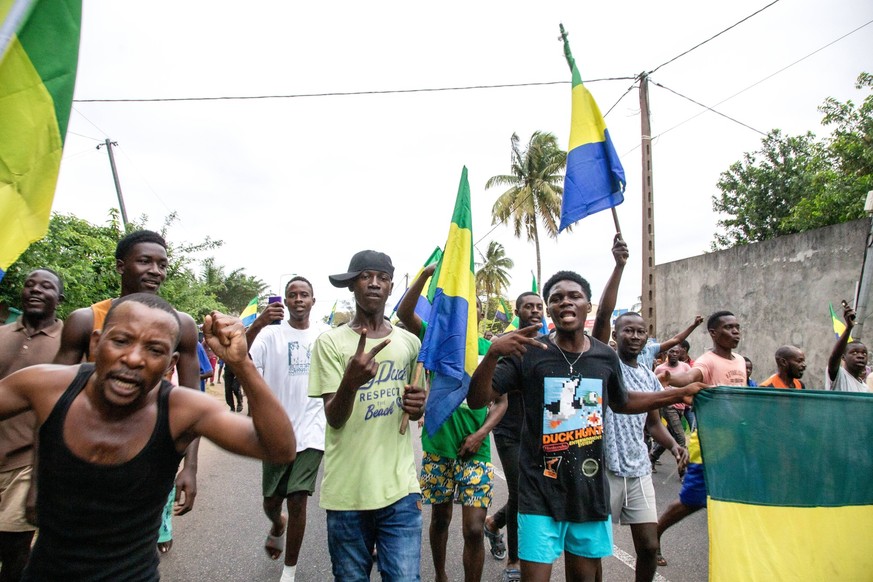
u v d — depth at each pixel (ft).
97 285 30.96
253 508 19.16
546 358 9.87
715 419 9.05
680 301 50.24
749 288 42.70
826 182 50.57
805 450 8.69
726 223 75.56
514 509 12.92
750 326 42.57
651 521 11.39
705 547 15.44
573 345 10.08
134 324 5.31
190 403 5.81
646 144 40.09
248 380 5.42
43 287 11.56
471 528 11.54
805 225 50.16
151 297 5.61
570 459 9.39
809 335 37.60
